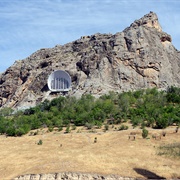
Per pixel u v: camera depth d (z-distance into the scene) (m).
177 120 82.50
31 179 47.78
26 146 69.38
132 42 161.00
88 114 94.75
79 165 51.19
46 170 49.78
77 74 159.25
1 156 61.84
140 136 71.38
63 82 152.38
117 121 88.69
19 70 184.25
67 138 75.06
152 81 150.38
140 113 92.69
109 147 62.88
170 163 53.28
